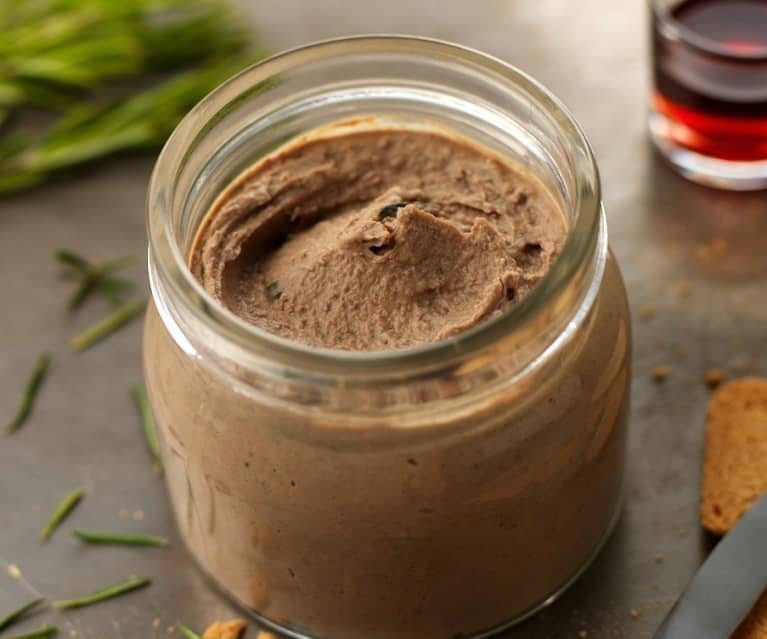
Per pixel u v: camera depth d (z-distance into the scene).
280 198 0.39
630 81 0.53
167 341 0.37
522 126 0.38
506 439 0.35
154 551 0.43
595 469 0.38
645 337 0.46
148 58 0.54
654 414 0.45
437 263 0.37
